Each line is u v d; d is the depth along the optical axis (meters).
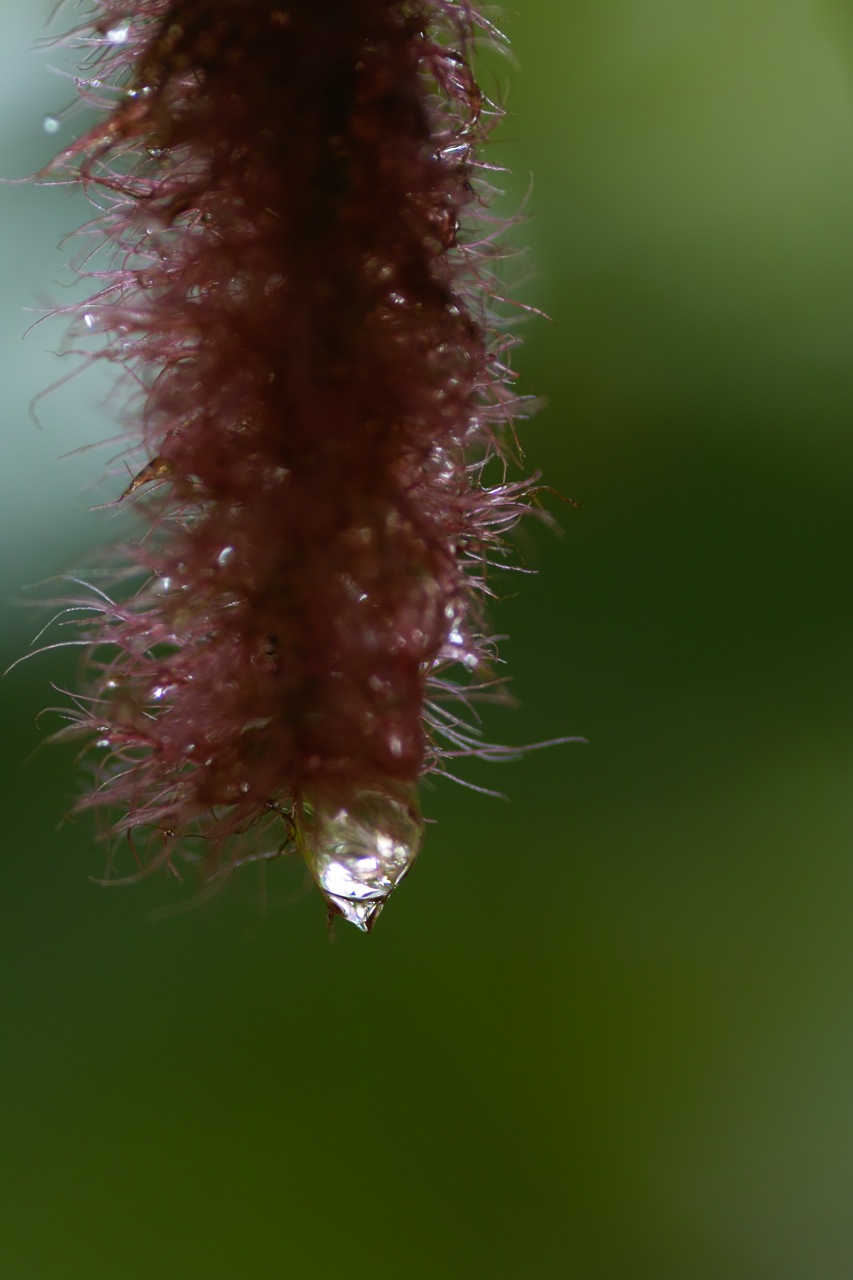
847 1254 0.21
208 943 0.21
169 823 0.18
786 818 0.22
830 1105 0.21
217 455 0.18
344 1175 0.21
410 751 0.18
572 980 0.21
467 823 0.22
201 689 0.18
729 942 0.22
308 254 0.18
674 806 0.22
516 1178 0.21
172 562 0.18
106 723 0.18
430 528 0.18
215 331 0.18
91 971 0.21
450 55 0.18
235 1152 0.21
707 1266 0.21
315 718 0.18
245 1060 0.21
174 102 0.18
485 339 0.18
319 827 0.18
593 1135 0.21
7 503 0.22
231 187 0.18
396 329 0.18
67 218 0.22
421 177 0.18
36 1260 0.20
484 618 0.19
